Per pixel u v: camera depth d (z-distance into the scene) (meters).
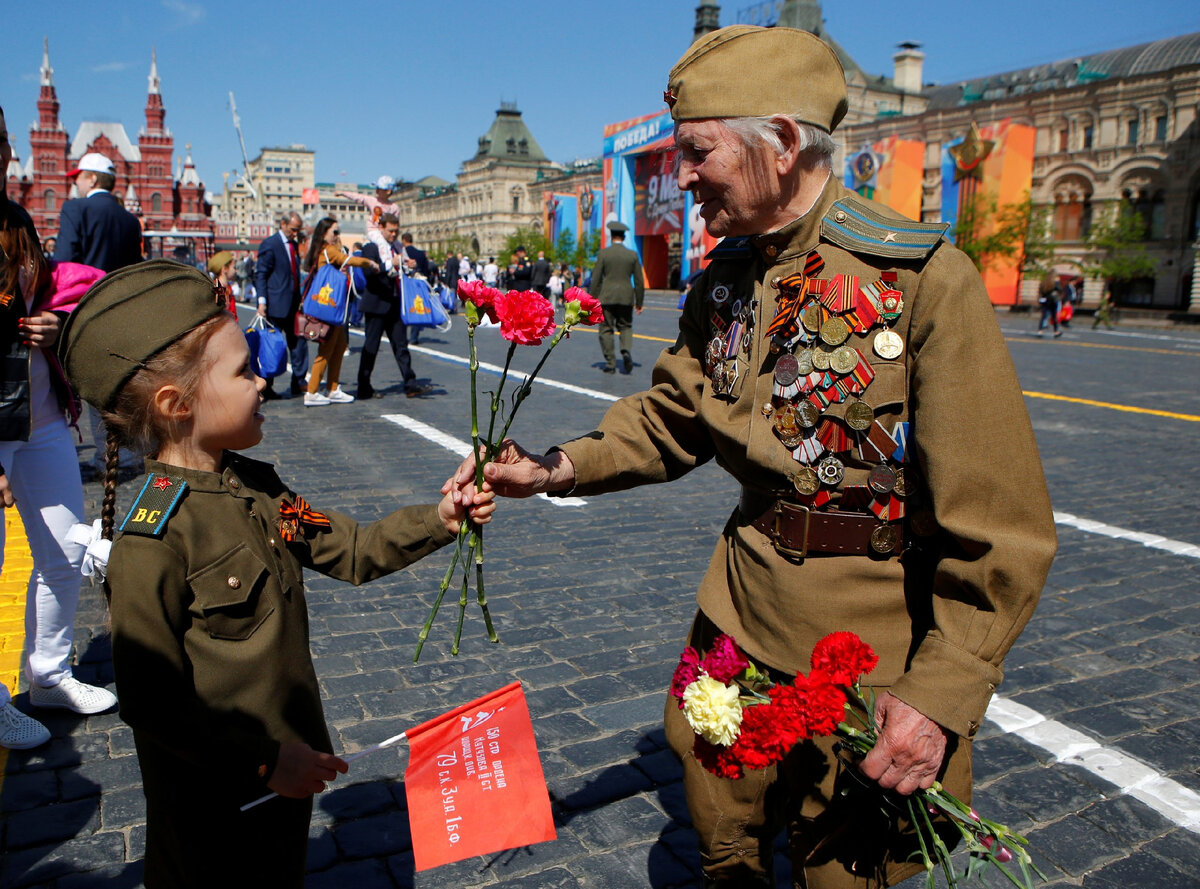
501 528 5.23
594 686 3.34
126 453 6.30
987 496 1.38
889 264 1.47
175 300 1.46
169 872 1.52
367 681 3.34
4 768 2.73
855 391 1.48
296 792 1.42
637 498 5.96
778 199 1.54
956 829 1.52
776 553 1.56
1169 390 11.77
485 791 1.56
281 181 133.12
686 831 2.53
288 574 1.58
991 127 48.62
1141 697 3.36
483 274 41.47
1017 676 3.52
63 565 2.91
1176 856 2.46
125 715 1.35
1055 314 24.34
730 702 1.33
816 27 63.53
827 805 1.57
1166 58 56.31
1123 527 5.47
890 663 1.50
